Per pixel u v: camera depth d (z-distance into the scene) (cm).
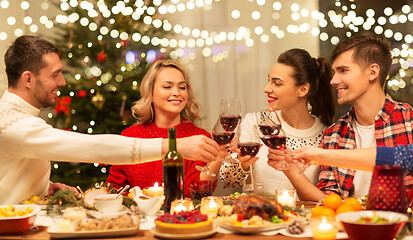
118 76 395
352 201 161
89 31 400
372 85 234
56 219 174
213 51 445
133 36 390
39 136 192
